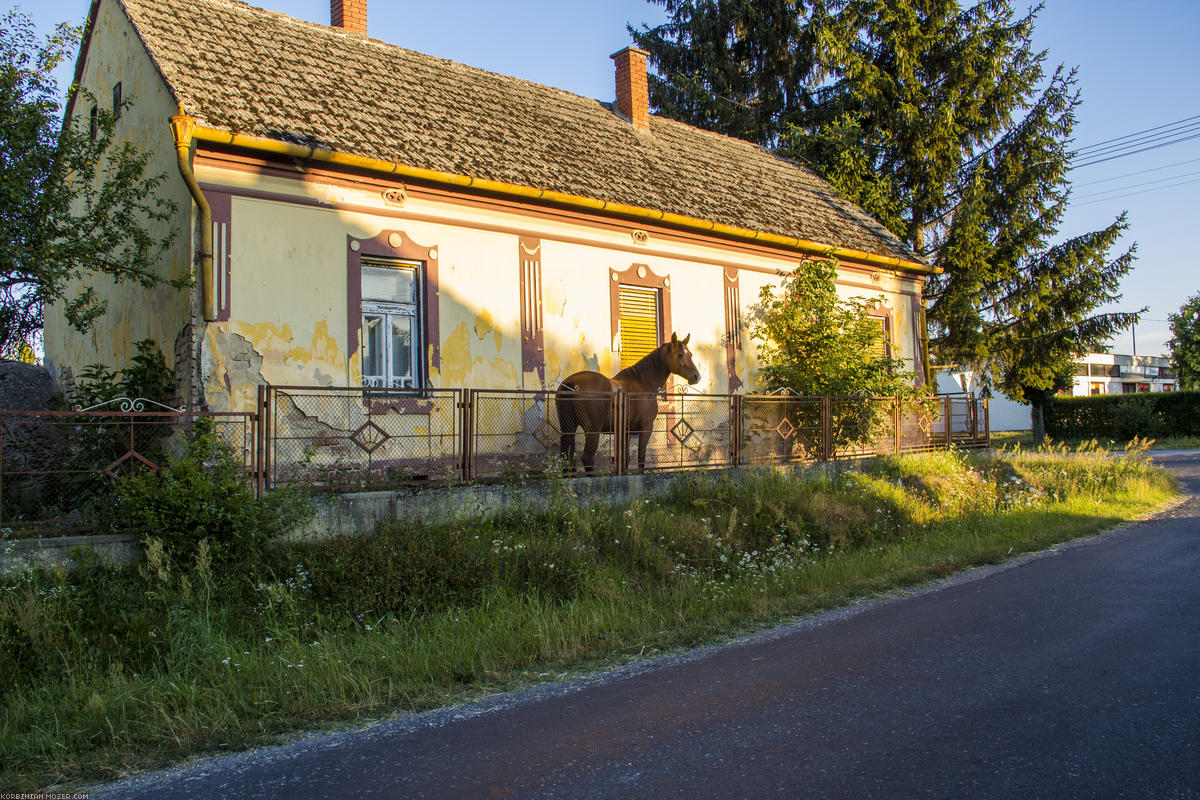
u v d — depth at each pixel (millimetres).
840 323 15938
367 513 8828
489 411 10641
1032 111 24156
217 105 9867
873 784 3797
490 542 8727
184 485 7535
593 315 13195
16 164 8789
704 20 30562
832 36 23688
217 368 9484
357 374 10602
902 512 12445
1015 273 24531
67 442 8273
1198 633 6379
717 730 4594
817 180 20891
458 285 11656
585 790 3832
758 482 12047
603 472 11258
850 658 6008
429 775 4102
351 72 12734
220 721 4973
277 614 6863
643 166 15125
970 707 4848
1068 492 15258
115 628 6305
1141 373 62719
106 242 9531
